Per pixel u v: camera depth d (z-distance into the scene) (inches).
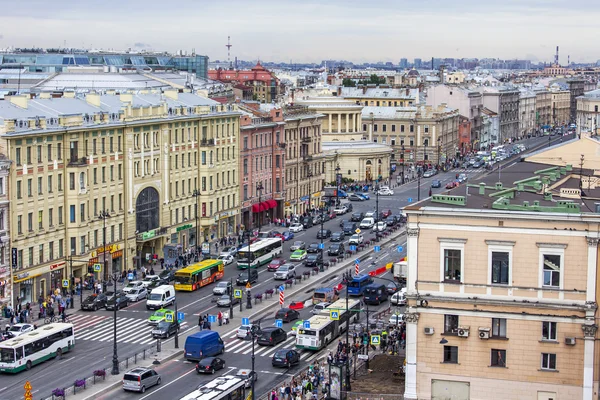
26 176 4271.7
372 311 4274.1
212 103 6043.3
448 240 2600.9
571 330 2534.5
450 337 2620.6
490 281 2588.6
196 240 5728.3
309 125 7588.6
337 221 6845.5
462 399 2630.4
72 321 4020.7
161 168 5349.4
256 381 3235.7
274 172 6840.6
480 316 2593.5
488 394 2608.3
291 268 4958.2
